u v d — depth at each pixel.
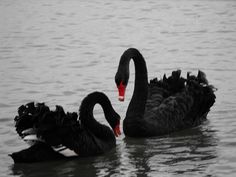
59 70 19.05
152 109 14.17
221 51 21.08
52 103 15.65
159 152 12.77
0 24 27.03
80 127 12.23
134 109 13.73
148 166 11.94
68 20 27.52
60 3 31.80
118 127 13.09
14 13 29.48
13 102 15.78
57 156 12.17
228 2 30.31
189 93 14.62
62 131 11.88
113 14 28.53
